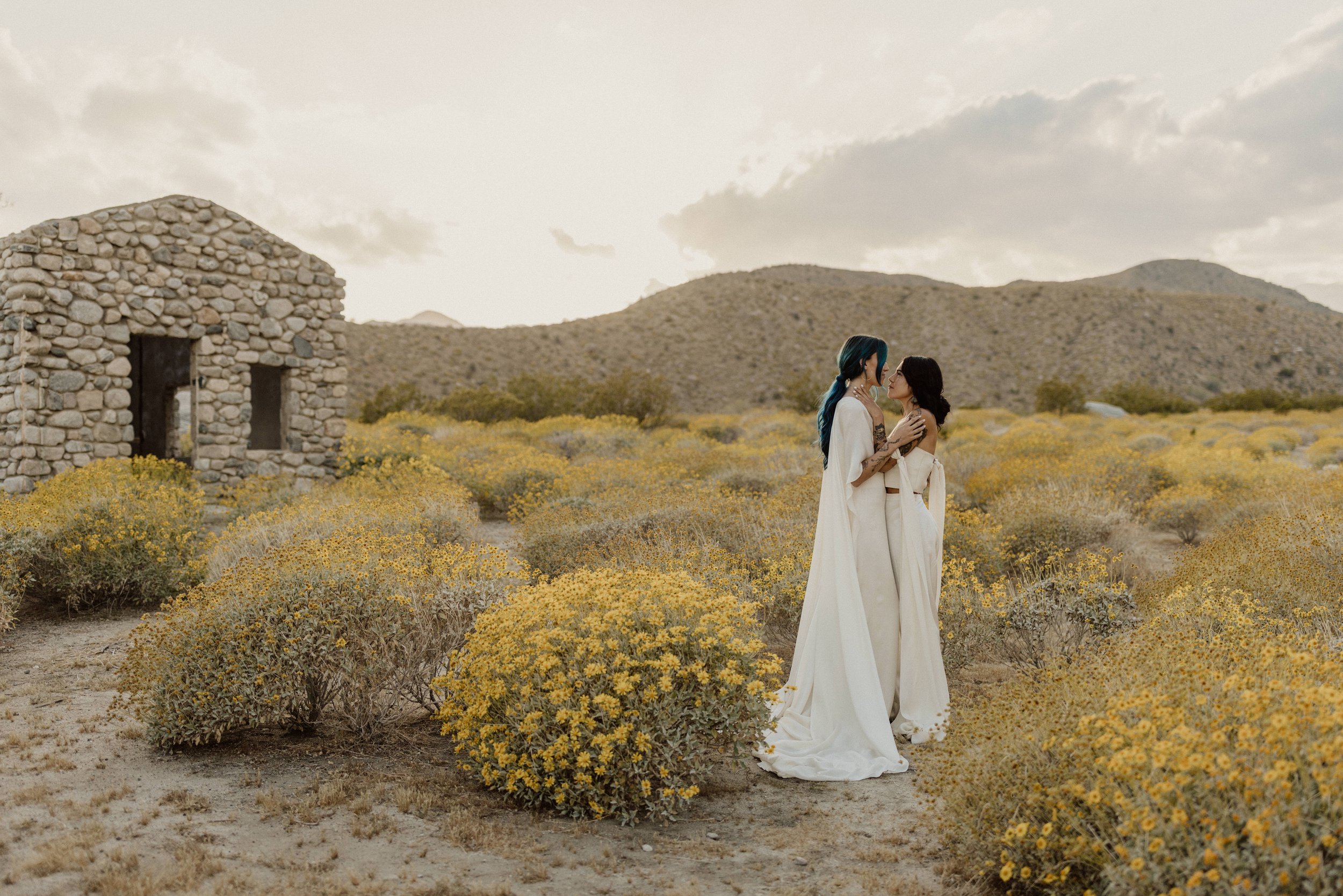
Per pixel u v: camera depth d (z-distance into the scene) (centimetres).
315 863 298
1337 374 7244
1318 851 202
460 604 452
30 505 810
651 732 337
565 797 348
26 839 314
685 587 398
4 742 421
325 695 435
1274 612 489
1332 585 502
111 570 713
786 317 7800
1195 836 209
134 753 410
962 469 1442
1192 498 1066
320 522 820
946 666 533
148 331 1304
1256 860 200
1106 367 7006
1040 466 1159
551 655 342
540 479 1307
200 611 427
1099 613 525
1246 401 4716
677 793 339
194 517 857
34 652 605
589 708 336
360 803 348
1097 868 249
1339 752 201
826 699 432
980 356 7431
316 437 1480
